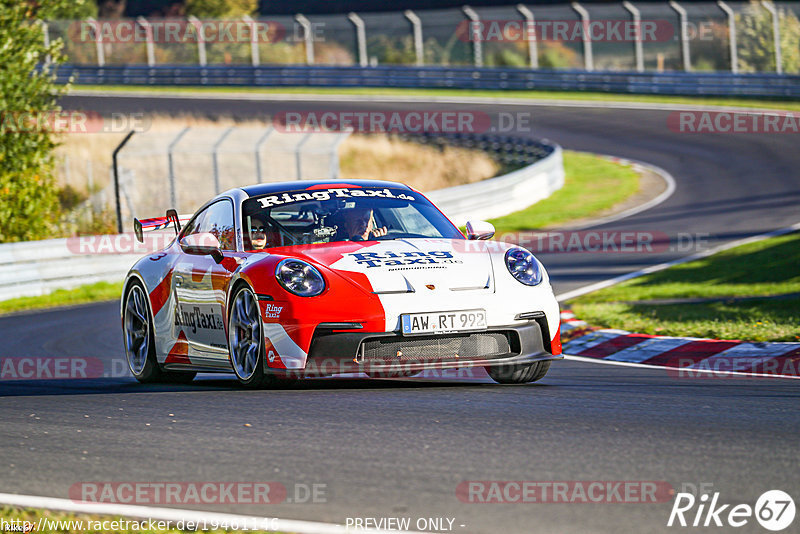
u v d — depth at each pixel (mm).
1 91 58781
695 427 17078
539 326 22219
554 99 139625
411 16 157000
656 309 36500
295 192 25328
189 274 24906
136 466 15430
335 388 22609
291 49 164875
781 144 104250
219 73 157500
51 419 19938
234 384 25141
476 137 114812
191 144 85000
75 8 63312
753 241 58031
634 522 11875
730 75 131125
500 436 16531
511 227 74062
